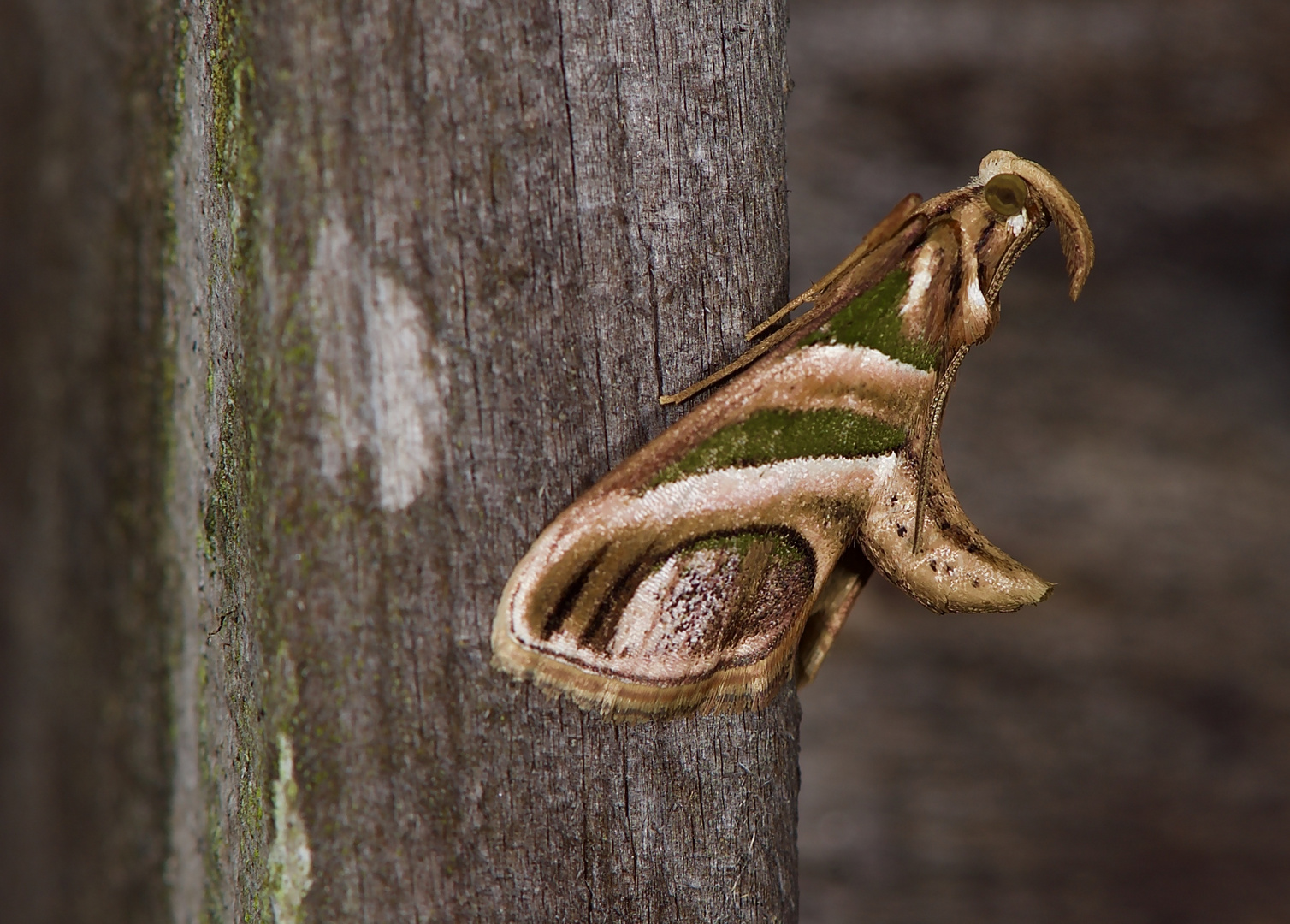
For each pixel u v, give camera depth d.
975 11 0.87
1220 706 0.48
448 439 0.21
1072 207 0.21
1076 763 0.44
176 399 0.22
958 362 0.21
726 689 0.21
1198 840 0.41
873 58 0.83
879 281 0.21
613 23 0.21
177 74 0.21
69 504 0.23
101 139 0.23
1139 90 0.83
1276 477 0.61
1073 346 0.71
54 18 0.23
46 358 0.23
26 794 0.24
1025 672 0.49
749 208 0.21
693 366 0.21
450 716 0.21
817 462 0.21
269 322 0.21
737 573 0.21
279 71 0.21
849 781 0.43
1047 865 0.40
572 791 0.21
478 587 0.21
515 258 0.21
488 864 0.21
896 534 0.21
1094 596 0.53
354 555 0.21
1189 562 0.55
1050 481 0.59
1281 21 0.87
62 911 0.23
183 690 0.22
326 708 0.21
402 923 0.21
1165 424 0.65
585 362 0.21
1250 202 0.79
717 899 0.21
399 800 0.21
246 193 0.21
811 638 0.22
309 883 0.21
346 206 0.21
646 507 0.21
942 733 0.45
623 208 0.21
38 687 0.24
